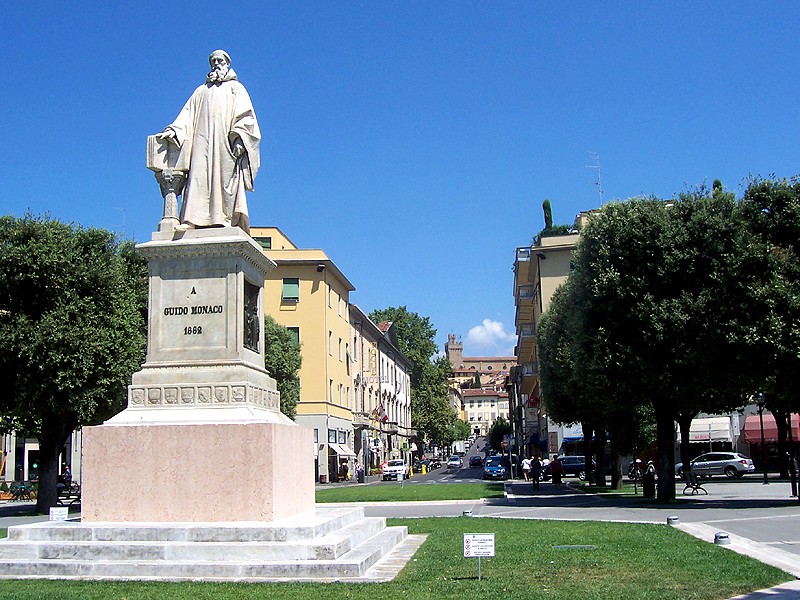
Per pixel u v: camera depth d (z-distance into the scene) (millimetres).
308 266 64312
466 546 10383
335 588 9609
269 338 55031
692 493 31844
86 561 10984
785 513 21766
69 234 30016
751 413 60094
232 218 14094
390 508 27844
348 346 73688
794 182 26766
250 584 9969
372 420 82000
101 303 29969
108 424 12359
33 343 27625
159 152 14172
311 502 13906
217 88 14508
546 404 44688
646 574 10688
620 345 26594
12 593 9375
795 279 25734
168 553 10969
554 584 9914
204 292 13297
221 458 11930
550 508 25656
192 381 12914
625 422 37844
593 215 28703
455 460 106312
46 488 30234
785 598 8875
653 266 26188
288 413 55688
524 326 69188
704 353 25375
